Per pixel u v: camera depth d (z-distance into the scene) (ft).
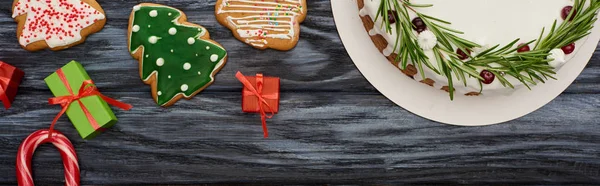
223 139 2.91
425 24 2.61
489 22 2.65
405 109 2.89
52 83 2.80
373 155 2.92
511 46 2.61
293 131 2.91
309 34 2.87
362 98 2.90
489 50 2.58
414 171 2.93
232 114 2.90
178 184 2.92
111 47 2.86
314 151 2.92
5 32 2.85
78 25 2.81
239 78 2.77
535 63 2.60
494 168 2.93
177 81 2.84
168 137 2.90
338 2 2.82
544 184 2.94
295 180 2.93
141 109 2.89
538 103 2.86
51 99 2.75
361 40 2.83
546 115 2.92
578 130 2.92
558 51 2.61
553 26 2.60
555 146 2.93
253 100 2.79
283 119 2.90
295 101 2.90
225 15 2.82
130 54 2.87
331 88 2.89
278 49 2.85
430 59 2.62
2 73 2.78
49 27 2.81
